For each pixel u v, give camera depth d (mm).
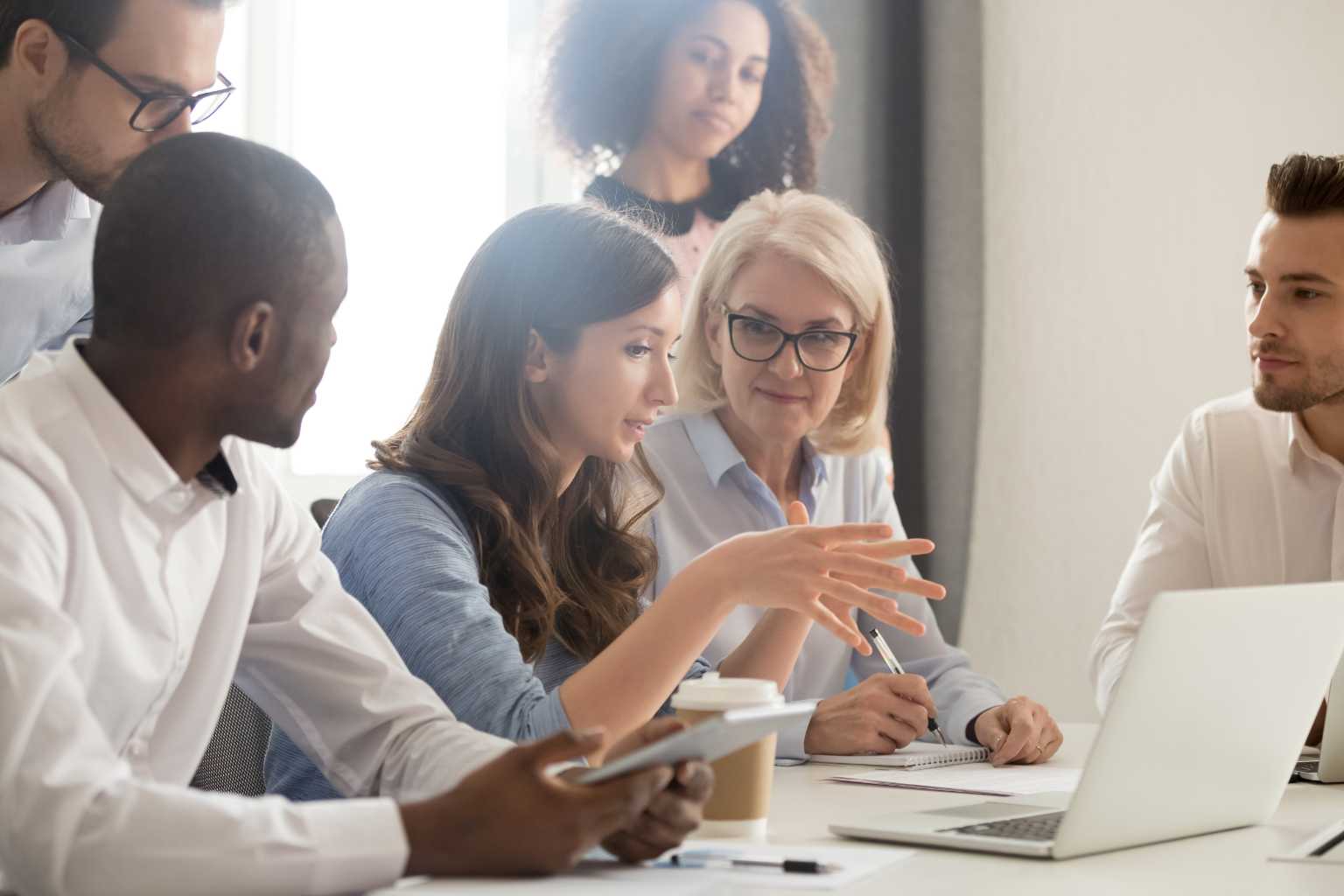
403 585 1357
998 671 2984
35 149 1638
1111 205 2959
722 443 2021
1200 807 1075
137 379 966
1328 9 2848
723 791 1064
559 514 1633
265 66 3180
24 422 955
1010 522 2990
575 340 1483
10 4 1579
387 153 3178
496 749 1125
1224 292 2904
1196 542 2213
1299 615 1087
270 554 1222
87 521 957
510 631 1483
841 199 2900
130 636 1007
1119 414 2951
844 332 1946
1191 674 1003
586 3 2812
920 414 2934
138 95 1614
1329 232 1945
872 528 1266
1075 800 965
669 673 1254
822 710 1646
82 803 791
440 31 3148
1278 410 2033
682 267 2793
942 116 2932
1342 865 963
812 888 871
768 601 1255
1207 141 2916
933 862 964
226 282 921
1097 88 2961
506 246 1515
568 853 856
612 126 2812
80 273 1811
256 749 1528
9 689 810
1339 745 1402
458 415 1521
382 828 835
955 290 2941
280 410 973
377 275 3180
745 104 2816
